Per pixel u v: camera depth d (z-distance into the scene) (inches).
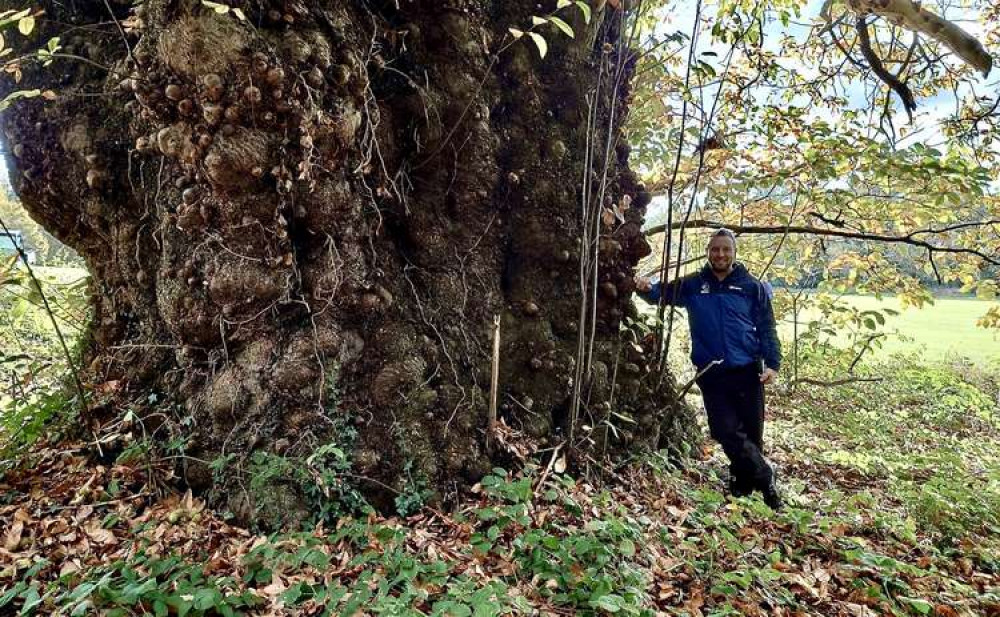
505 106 135.1
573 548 88.7
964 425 266.1
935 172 149.0
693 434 185.8
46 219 129.9
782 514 126.4
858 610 95.3
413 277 123.5
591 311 141.4
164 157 107.7
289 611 76.2
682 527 116.2
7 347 191.8
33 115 118.4
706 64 130.9
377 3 117.9
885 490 167.3
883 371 338.6
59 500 103.8
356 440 104.5
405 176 122.3
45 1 117.7
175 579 77.7
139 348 123.0
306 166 98.1
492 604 68.4
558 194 137.0
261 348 105.2
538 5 137.5
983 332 516.4
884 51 218.8
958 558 126.2
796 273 245.4
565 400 136.7
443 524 103.0
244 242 102.3
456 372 120.8
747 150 191.5
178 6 92.0
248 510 98.2
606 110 146.7
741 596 93.0
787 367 295.1
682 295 157.8
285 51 95.8
